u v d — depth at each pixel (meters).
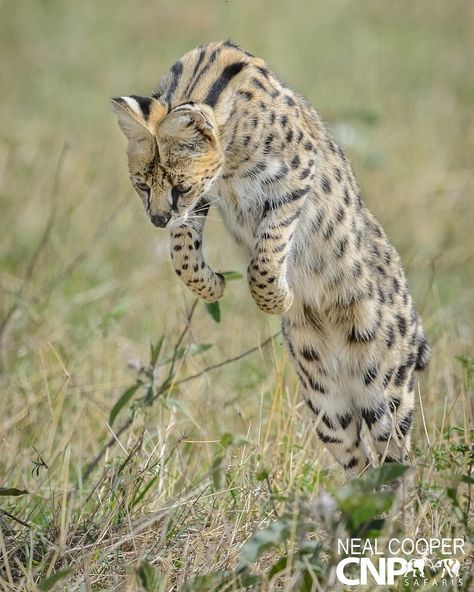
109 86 28.66
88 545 10.26
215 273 12.23
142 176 11.12
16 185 20.97
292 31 32.00
